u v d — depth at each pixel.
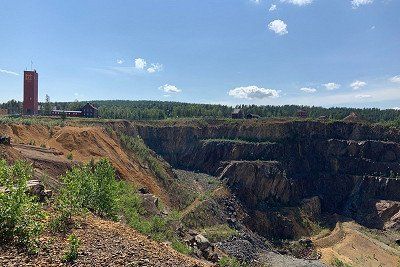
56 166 41.50
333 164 121.69
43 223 13.53
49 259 11.14
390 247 82.31
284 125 128.50
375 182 113.00
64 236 13.58
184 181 94.62
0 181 14.24
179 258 15.36
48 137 60.97
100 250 13.05
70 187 18.30
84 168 22.45
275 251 70.12
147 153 83.62
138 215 30.36
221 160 118.12
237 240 64.31
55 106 179.88
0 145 35.78
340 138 129.38
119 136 80.06
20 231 12.02
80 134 64.44
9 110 162.25
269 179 105.12
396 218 98.44
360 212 106.38
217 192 91.44
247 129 128.25
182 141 127.75
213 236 62.53
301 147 123.81
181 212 68.75
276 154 119.62
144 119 145.12
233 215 84.12
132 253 13.70
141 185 63.62
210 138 128.88
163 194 70.00
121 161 67.00
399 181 110.69
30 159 39.25
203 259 29.38
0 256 10.61
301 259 67.81
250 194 97.81
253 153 118.94
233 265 34.69
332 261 70.06
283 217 91.56
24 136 55.44
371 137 129.62
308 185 114.81
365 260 72.94
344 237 84.56
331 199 113.38
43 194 18.03
